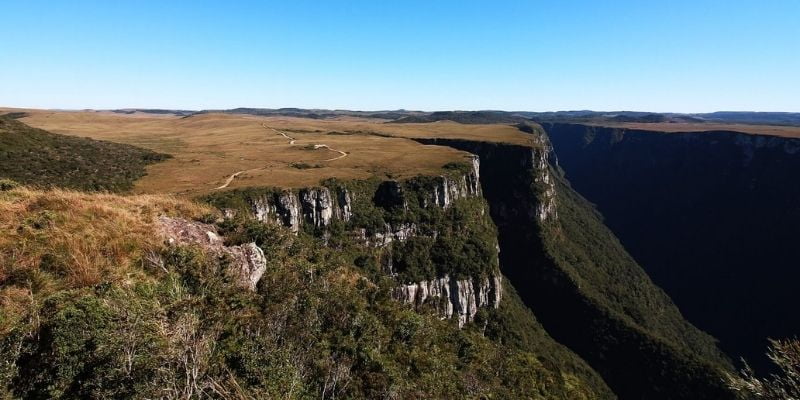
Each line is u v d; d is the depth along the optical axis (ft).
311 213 304.71
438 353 91.15
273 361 45.14
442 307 321.73
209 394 35.35
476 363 105.40
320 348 60.64
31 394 33.94
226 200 260.01
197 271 57.00
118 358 35.01
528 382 120.57
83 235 53.78
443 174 401.49
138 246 56.85
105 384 33.99
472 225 396.78
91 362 35.14
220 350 42.50
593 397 195.52
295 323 61.82
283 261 79.77
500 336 333.62
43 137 307.78
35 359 35.55
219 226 79.71
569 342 374.63
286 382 43.47
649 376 321.32
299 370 50.21
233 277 61.87
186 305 45.14
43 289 43.57
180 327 39.96
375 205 353.51
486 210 466.29
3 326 36.83
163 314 41.78
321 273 86.48
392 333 85.35
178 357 36.58
